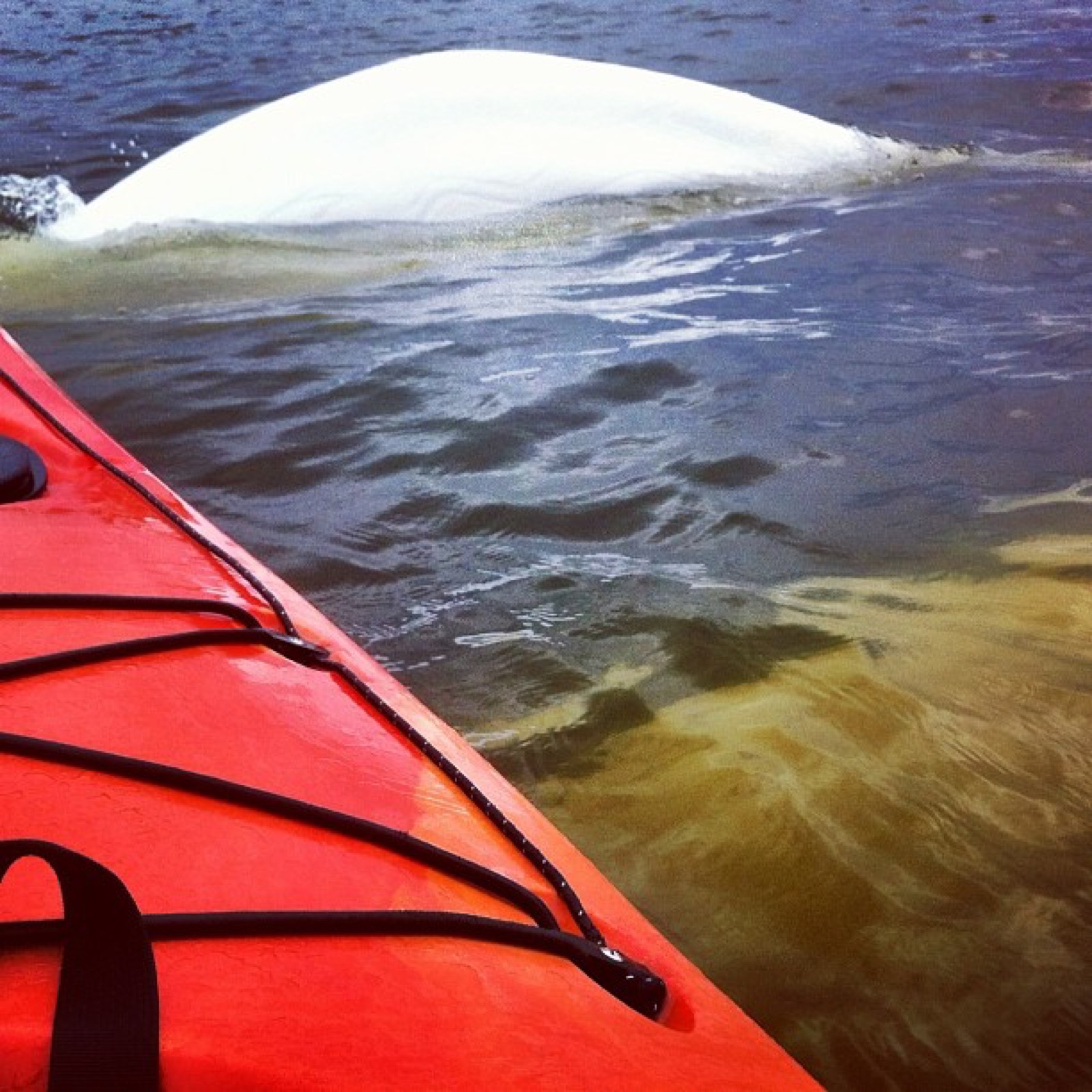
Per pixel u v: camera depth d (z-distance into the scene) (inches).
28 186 245.4
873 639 94.3
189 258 192.1
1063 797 76.2
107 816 47.5
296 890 45.8
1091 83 311.9
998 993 62.5
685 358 152.6
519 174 204.2
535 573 106.0
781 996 62.6
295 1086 36.8
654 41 414.6
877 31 416.5
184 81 373.4
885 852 71.9
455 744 65.7
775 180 219.8
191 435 135.2
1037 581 102.3
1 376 110.9
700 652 93.5
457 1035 40.6
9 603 65.2
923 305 169.5
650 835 73.8
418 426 135.7
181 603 69.1
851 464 125.3
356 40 446.0
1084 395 140.9
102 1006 35.1
